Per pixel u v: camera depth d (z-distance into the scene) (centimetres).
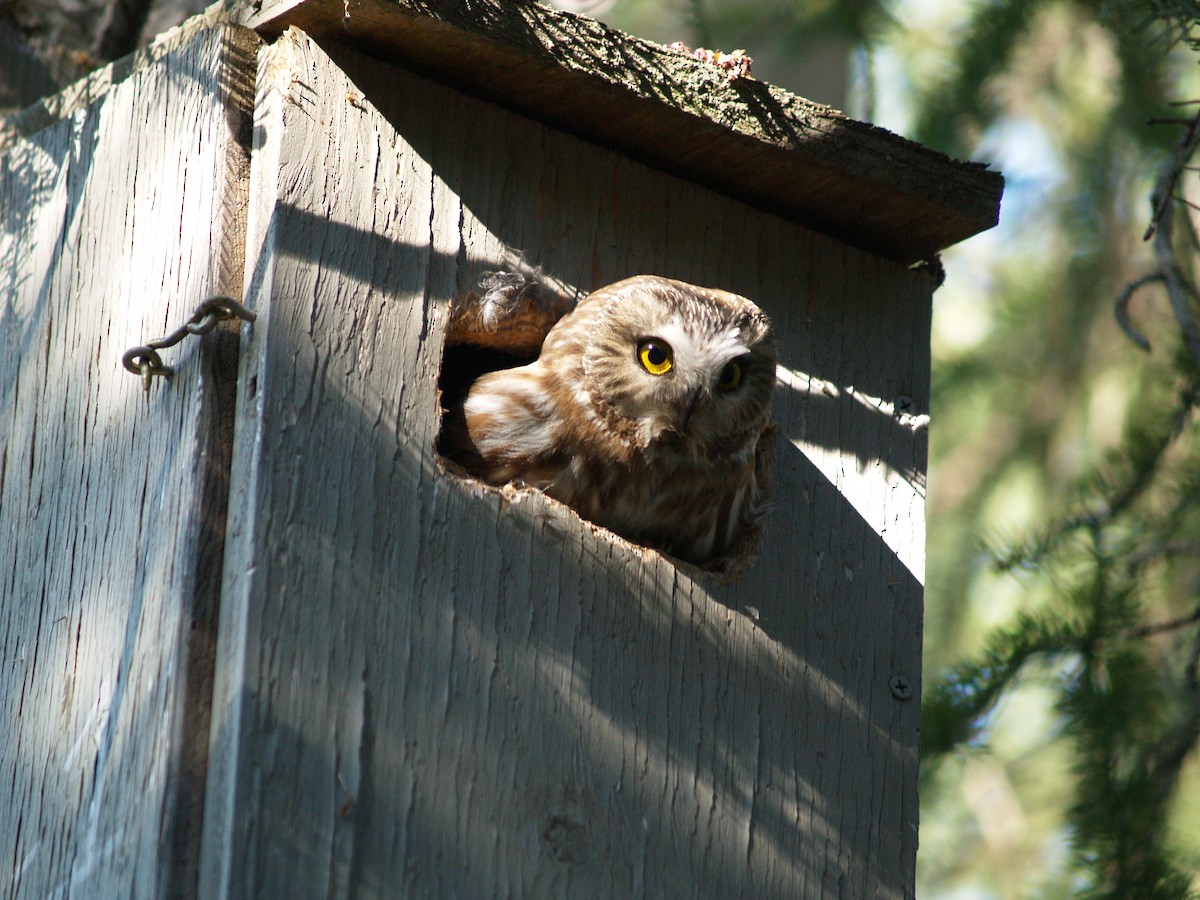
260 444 677
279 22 748
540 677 721
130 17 1086
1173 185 875
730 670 786
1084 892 1017
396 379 725
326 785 650
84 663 721
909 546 876
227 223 725
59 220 823
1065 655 1052
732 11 1305
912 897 807
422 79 782
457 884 671
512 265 800
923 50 1273
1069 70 1405
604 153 847
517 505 738
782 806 781
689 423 826
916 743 835
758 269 888
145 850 639
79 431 770
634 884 723
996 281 1502
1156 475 1096
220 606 668
